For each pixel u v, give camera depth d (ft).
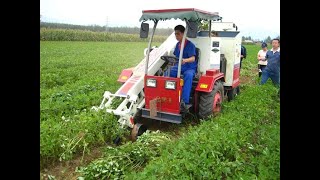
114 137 18.90
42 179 15.08
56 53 79.51
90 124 18.47
